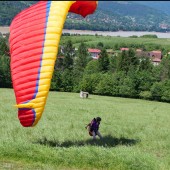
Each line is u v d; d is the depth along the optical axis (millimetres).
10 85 155625
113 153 26953
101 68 178750
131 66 162250
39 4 28438
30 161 26031
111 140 35500
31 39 27422
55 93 130000
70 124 44281
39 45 27141
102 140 35125
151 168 25672
